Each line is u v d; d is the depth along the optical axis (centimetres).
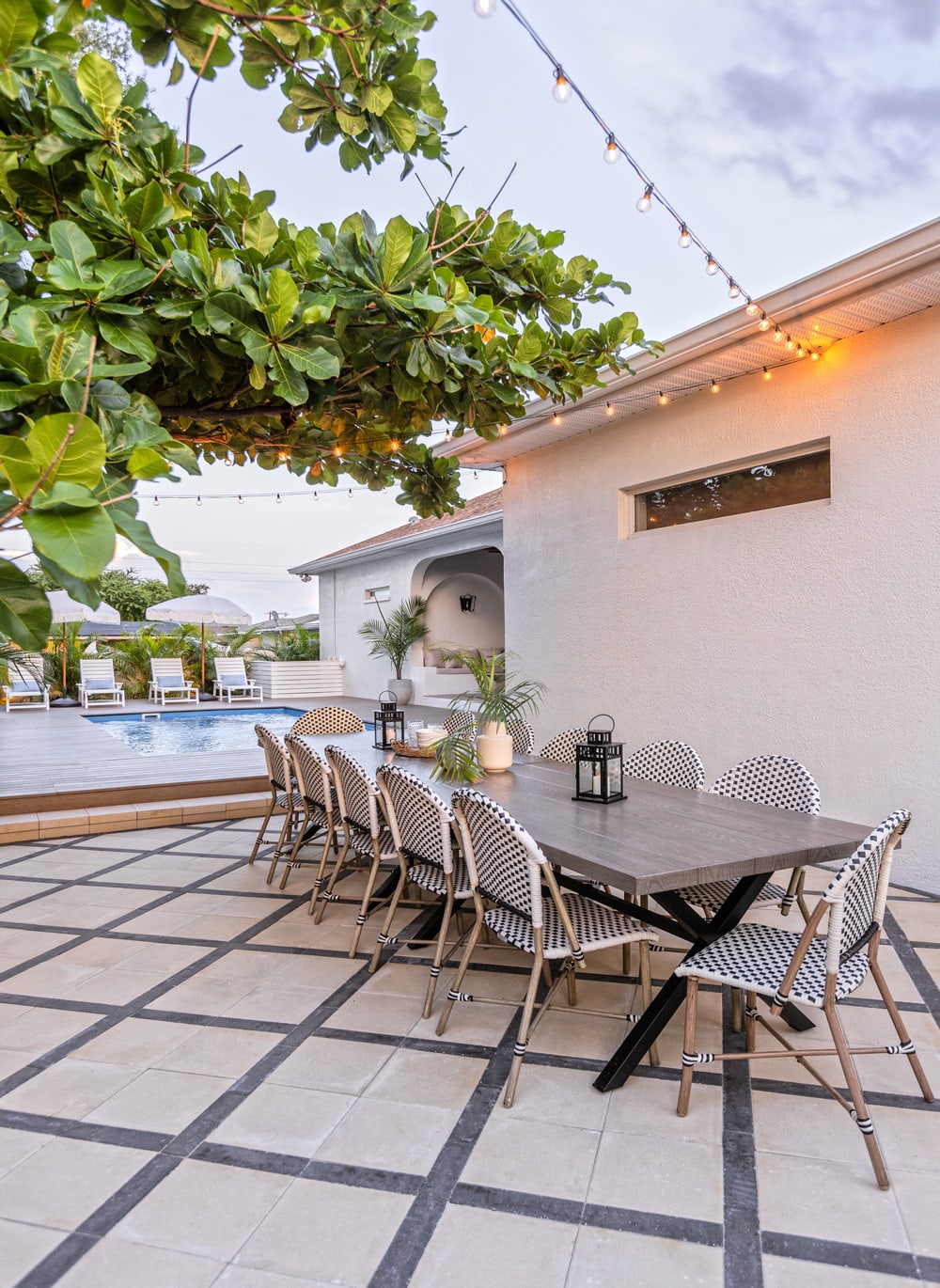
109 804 603
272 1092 238
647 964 269
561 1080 245
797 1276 167
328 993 307
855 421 434
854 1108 199
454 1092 238
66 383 124
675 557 545
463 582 1385
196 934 370
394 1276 168
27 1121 224
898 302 389
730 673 508
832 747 450
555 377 243
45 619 95
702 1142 213
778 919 374
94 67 158
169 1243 177
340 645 1572
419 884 308
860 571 434
